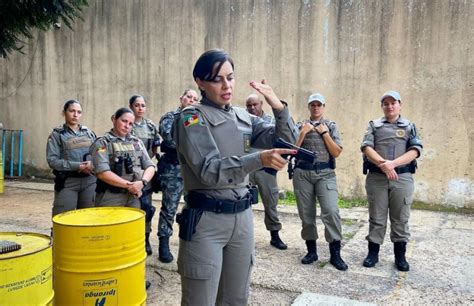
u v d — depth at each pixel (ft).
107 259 7.48
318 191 12.61
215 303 6.93
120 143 10.92
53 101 28.40
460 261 12.94
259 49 22.43
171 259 12.91
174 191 12.80
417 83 19.44
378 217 12.35
